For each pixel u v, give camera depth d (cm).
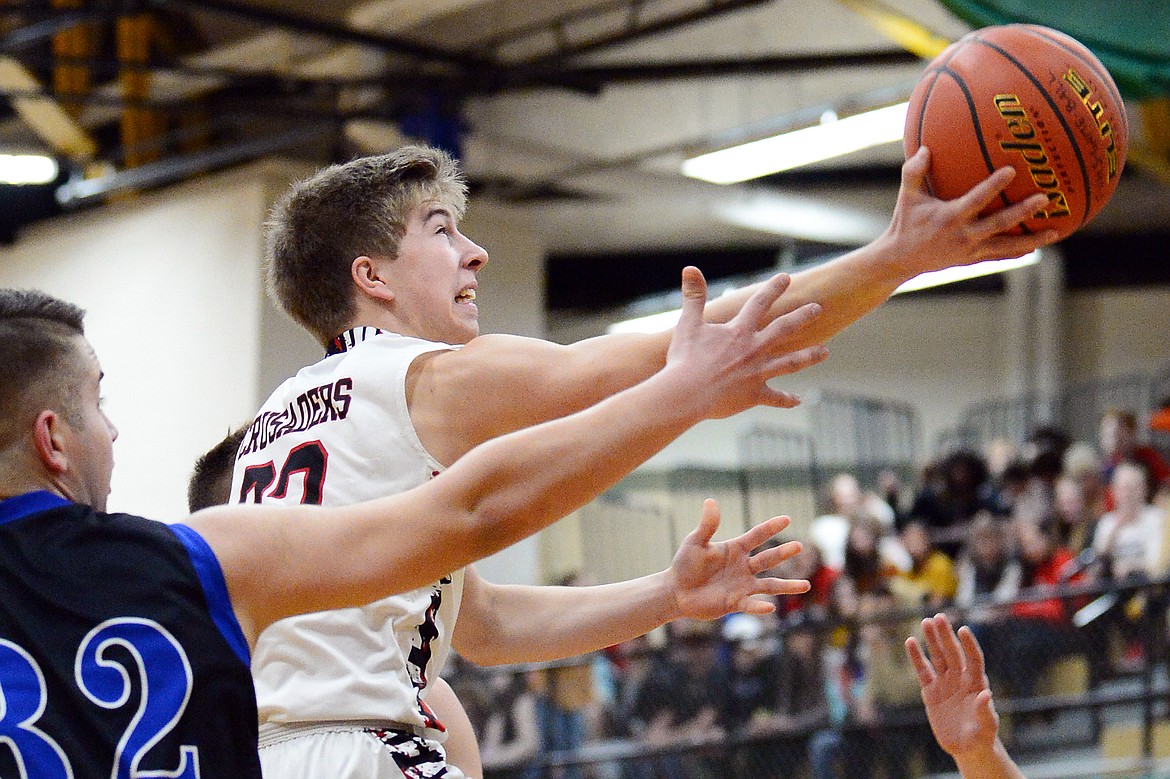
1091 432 1998
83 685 200
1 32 1380
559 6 1239
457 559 215
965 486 1443
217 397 1382
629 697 1027
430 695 348
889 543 1237
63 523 213
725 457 2089
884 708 995
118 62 1225
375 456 282
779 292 226
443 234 313
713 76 1312
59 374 225
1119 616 975
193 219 1440
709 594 313
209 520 217
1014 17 740
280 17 1188
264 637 279
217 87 1480
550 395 271
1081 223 286
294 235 314
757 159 1314
